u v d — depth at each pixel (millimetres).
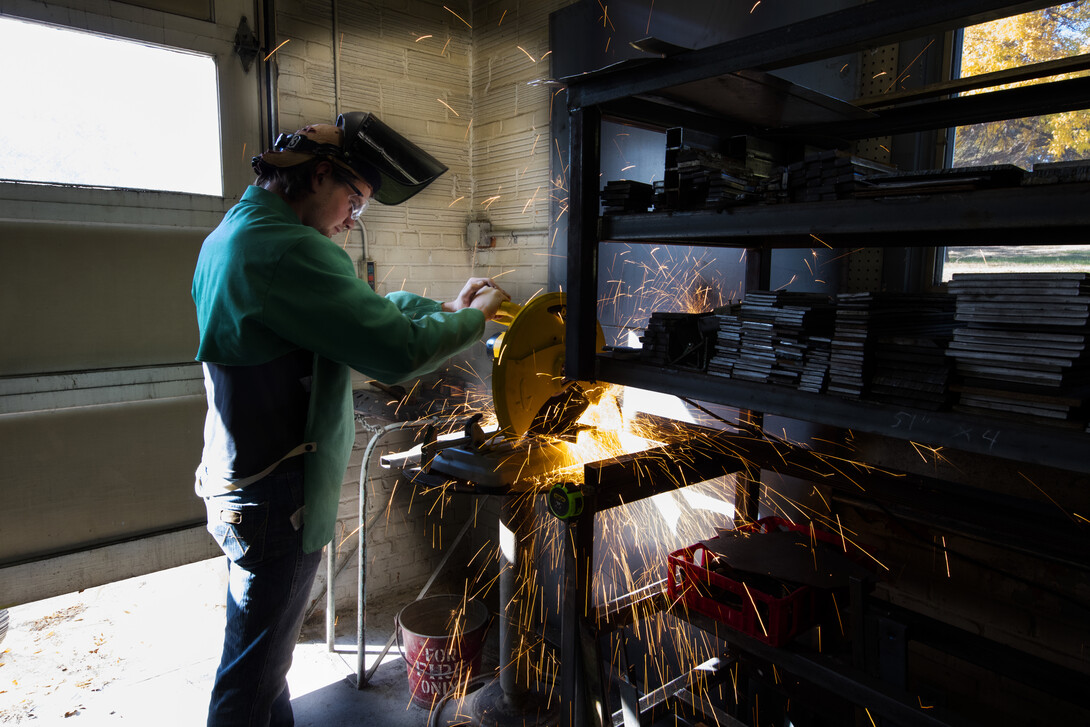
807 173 1127
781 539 1540
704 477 1618
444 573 3025
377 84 2643
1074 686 1129
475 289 1749
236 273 1388
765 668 1623
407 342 1434
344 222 1701
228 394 1465
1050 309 873
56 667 2277
